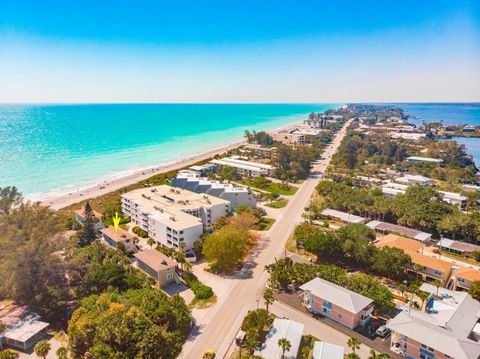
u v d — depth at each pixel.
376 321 79.56
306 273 92.38
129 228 139.12
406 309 81.25
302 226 125.25
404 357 68.12
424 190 158.75
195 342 72.56
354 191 165.50
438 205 135.88
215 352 69.38
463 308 79.19
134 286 88.00
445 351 62.44
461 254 116.50
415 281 93.62
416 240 124.00
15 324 75.38
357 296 78.69
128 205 149.00
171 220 121.06
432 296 85.38
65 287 90.50
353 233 112.31
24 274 82.94
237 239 105.00
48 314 79.50
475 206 165.38
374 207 146.75
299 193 192.75
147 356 63.16
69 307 85.06
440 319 75.50
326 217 150.75
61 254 103.88
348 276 92.75
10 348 70.75
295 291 92.31
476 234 123.00
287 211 161.25
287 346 62.38
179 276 101.44
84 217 133.00
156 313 73.38
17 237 85.81
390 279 98.81
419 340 65.44
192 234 115.62
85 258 97.56
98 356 61.22
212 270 104.50
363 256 101.19
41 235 87.88
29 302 84.31
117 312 68.75
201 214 135.50
